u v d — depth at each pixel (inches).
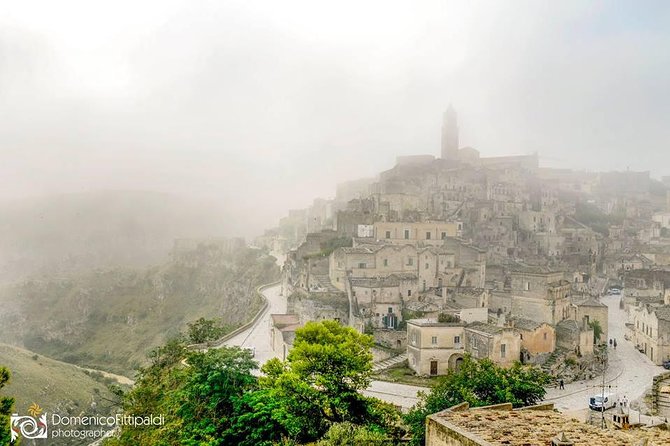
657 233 7165.4
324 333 2037.4
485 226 6043.3
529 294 3597.4
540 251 6102.4
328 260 4630.9
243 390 2007.9
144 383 2790.4
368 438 1609.3
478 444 977.5
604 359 3388.3
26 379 5413.4
